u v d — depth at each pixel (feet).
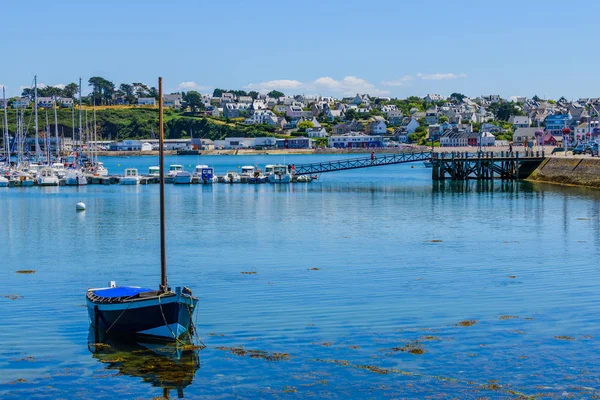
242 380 98.63
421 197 349.82
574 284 149.28
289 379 98.53
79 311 131.13
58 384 98.07
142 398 93.71
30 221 262.67
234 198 355.77
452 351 107.76
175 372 101.55
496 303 134.21
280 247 200.13
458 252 189.47
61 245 206.18
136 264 176.45
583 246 196.54
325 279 156.04
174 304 111.96
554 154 494.59
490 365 102.12
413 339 113.19
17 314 129.18
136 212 292.81
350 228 239.50
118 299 116.06
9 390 96.17
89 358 107.34
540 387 94.68
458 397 92.17
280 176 469.98
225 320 124.06
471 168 467.11
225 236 222.28
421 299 137.49
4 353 109.29
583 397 91.71
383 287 147.95
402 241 209.46
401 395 93.09
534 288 146.00
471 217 264.93
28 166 505.25
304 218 269.23
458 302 135.03
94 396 94.43
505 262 174.50
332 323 121.90
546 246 197.57
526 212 276.00
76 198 359.05
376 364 103.19
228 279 156.97
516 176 450.71
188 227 244.22
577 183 390.63
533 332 115.96
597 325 119.34
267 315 126.93
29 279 158.92
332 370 101.30
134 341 114.83
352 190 401.90
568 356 105.09
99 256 187.83
